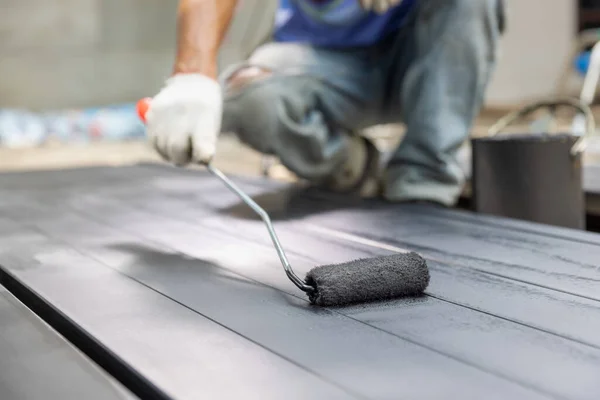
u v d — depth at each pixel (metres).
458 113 1.82
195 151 1.30
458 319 0.92
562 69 5.05
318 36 2.08
